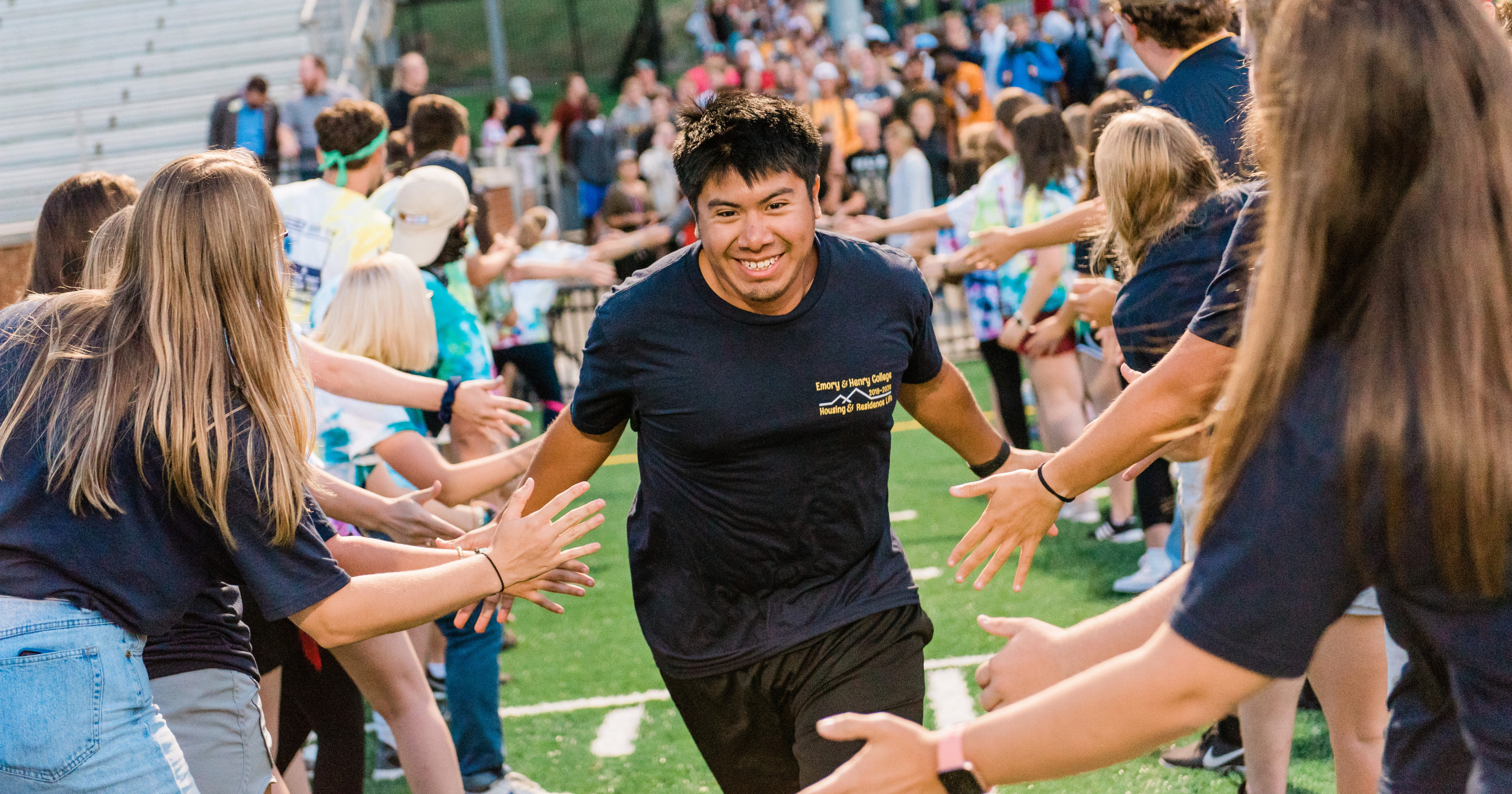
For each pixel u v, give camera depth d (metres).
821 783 1.46
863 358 2.29
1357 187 1.29
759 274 2.17
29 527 1.90
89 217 2.61
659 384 2.28
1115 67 15.41
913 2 22.55
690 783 3.72
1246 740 2.86
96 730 1.89
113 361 1.94
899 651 2.41
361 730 3.20
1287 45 1.35
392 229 4.55
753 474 2.30
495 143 16.56
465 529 3.45
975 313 5.86
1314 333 1.31
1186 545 3.17
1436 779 1.50
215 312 1.98
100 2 16.88
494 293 6.31
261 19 16.72
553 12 26.70
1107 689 1.36
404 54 20.23
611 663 4.77
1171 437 2.00
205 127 15.51
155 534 1.96
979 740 1.41
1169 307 2.85
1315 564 1.28
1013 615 4.81
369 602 2.10
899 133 10.20
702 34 24.12
